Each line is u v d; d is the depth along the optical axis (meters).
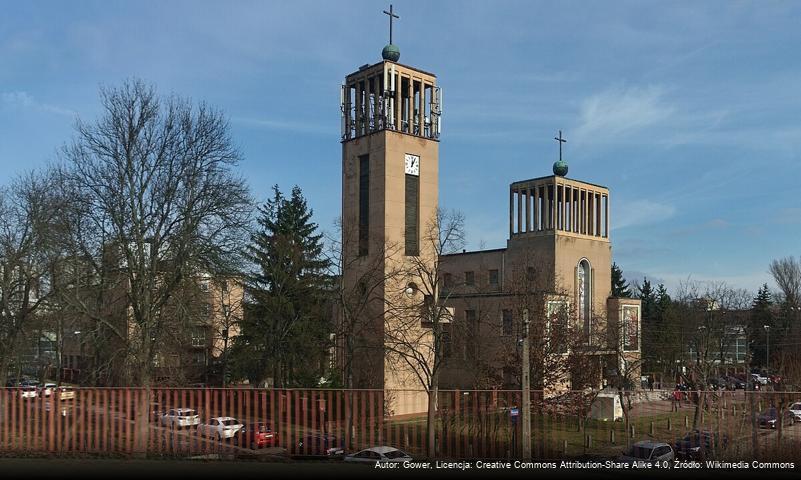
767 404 17.06
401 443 18.03
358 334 47.69
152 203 33.81
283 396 16.70
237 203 35.25
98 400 16.44
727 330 75.75
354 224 55.62
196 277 35.22
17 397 16.50
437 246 48.09
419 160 58.25
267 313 52.25
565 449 19.59
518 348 43.44
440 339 43.12
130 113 33.94
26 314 42.22
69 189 33.75
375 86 57.97
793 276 84.75
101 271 33.50
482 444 17.78
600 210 82.44
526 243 76.56
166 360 36.97
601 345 50.78
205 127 35.31
